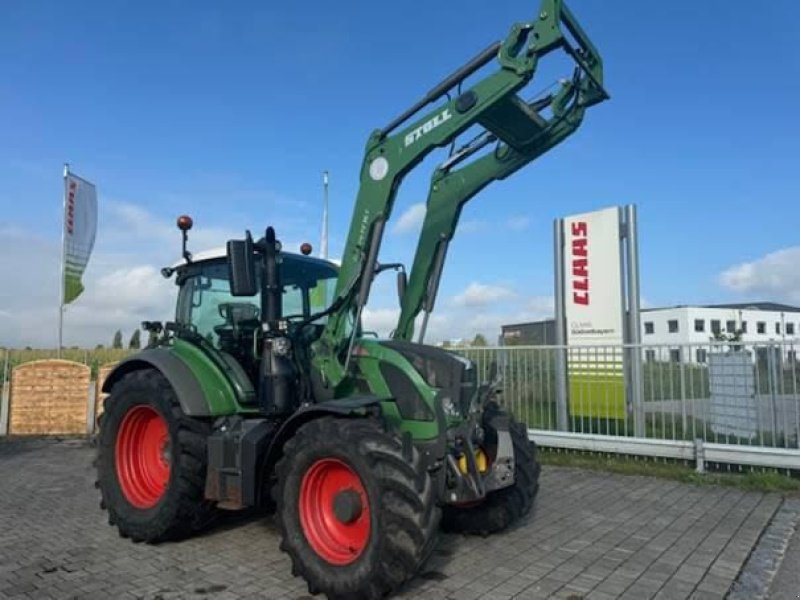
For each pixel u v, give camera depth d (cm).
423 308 588
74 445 1059
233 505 477
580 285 977
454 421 463
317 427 421
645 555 482
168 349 573
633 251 938
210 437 499
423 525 376
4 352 1258
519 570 449
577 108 520
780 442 757
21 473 817
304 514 423
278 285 512
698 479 748
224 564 466
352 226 497
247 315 559
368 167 496
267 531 546
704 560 472
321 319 567
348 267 492
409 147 476
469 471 456
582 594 408
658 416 844
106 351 1495
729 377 794
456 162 581
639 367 862
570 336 980
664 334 4412
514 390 963
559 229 1002
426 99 481
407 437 400
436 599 398
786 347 761
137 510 524
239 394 522
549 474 793
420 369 478
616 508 625
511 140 527
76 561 473
